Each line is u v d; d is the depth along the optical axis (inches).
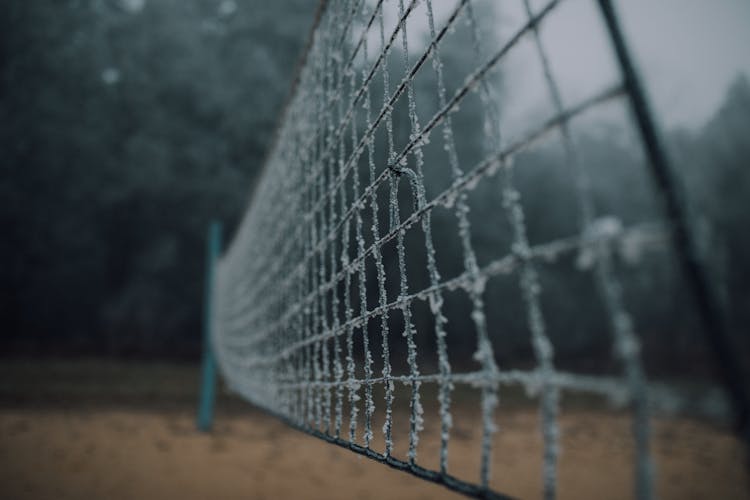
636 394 16.7
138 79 685.9
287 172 94.4
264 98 728.3
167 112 692.1
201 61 722.8
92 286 641.6
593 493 138.8
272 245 108.4
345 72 53.1
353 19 51.7
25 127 620.7
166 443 198.4
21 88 632.4
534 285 22.6
